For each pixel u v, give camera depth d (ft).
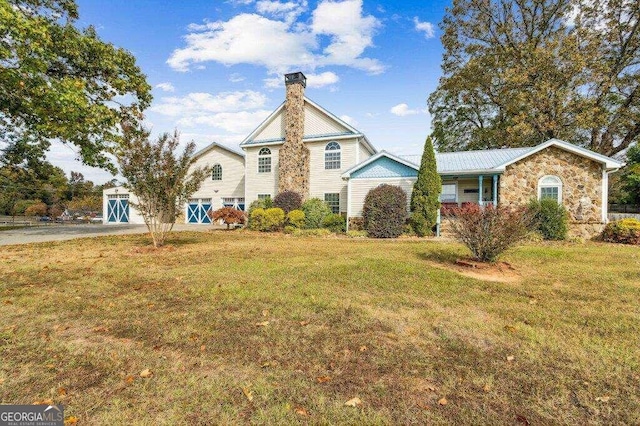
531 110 65.16
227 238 44.65
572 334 11.28
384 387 8.02
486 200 56.18
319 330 11.48
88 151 44.06
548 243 38.96
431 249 31.99
